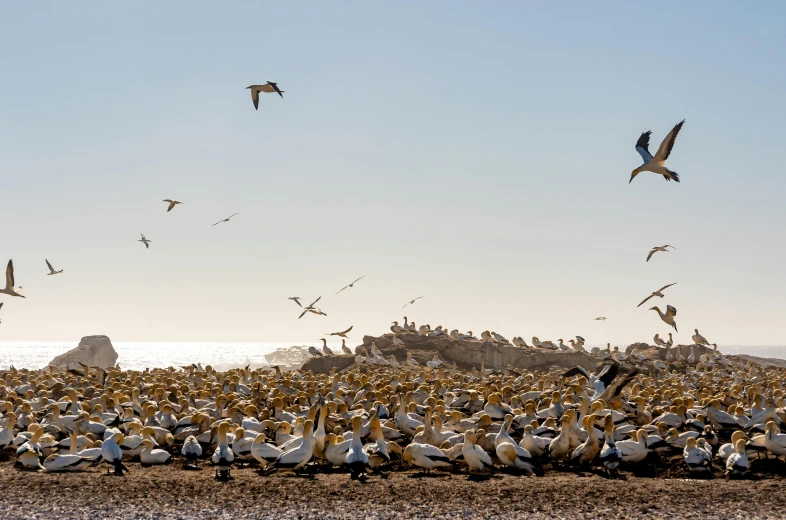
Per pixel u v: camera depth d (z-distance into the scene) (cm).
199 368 6291
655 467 2830
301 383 4678
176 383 4766
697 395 4334
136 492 2480
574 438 2892
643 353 8144
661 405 3750
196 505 2358
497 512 2303
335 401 3672
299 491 2486
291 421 3372
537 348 8088
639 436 2833
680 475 2736
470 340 8250
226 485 2550
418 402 3966
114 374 5397
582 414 3111
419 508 2333
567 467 2836
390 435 3073
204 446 2994
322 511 2306
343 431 3114
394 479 2639
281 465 2666
